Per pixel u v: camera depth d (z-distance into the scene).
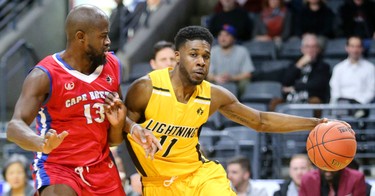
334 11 17.81
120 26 16.62
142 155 6.33
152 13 18.28
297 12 16.38
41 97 5.84
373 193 9.23
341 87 13.53
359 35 15.96
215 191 6.21
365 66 13.51
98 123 6.01
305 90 13.45
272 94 13.84
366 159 12.57
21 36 16.19
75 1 17.84
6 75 15.41
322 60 13.80
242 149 12.47
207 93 6.36
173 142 6.28
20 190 10.28
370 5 16.25
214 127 12.99
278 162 12.07
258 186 9.93
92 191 6.03
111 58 6.29
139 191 7.55
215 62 14.59
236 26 16.27
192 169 6.41
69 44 5.96
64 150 5.96
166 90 6.19
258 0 17.61
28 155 13.10
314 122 6.68
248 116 6.62
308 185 8.88
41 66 5.89
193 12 19.47
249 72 14.44
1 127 13.95
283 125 6.67
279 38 16.20
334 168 6.41
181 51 6.14
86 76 6.01
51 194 5.82
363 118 12.14
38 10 16.75
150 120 6.20
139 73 15.27
